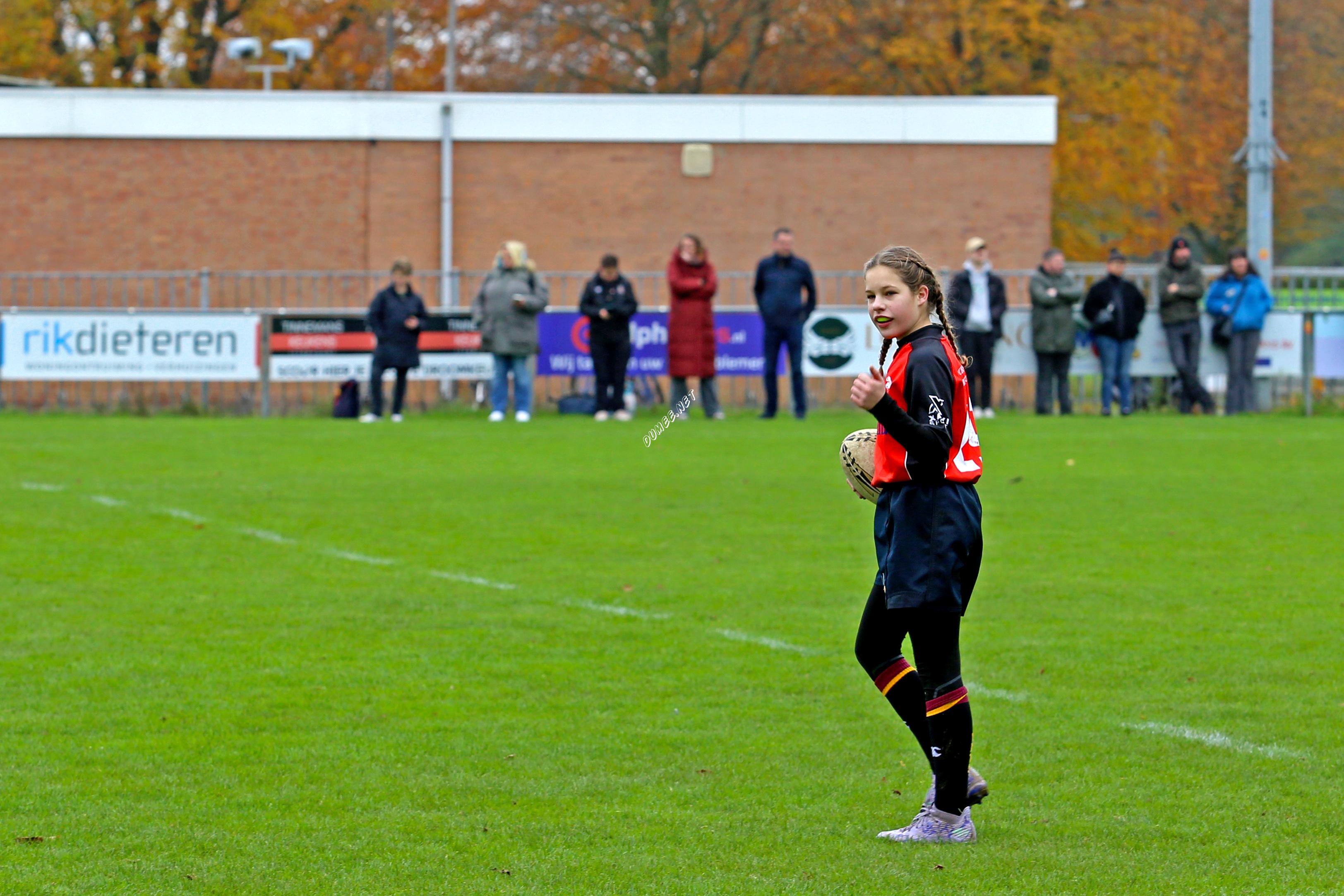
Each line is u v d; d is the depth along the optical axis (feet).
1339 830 60.13
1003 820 61.72
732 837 59.57
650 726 75.51
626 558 121.90
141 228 341.21
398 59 517.14
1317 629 95.96
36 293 335.67
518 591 108.68
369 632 95.86
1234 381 262.06
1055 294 253.65
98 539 129.90
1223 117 475.31
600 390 250.78
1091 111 455.63
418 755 70.44
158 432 229.45
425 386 271.90
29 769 68.08
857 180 352.28
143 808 62.80
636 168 349.00
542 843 58.80
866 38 456.45
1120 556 121.80
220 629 96.63
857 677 85.15
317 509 147.74
